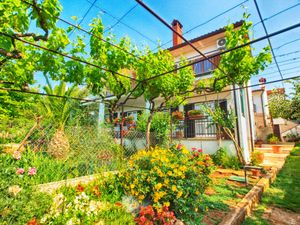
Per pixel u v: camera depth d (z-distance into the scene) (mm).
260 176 5262
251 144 9414
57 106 6730
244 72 4680
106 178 3795
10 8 2250
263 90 15312
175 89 5973
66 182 3463
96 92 5152
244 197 3678
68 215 2527
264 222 3033
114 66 4668
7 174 2867
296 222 3051
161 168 3291
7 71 3584
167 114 9133
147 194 3270
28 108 6574
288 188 4652
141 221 2432
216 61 9164
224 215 3064
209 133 8969
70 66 3922
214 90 5512
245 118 9016
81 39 4148
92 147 4574
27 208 2314
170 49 10508
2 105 5484
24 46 3506
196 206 3045
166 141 7953
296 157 8000
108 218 2719
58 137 4477
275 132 12609
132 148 6969
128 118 10086
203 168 4168
